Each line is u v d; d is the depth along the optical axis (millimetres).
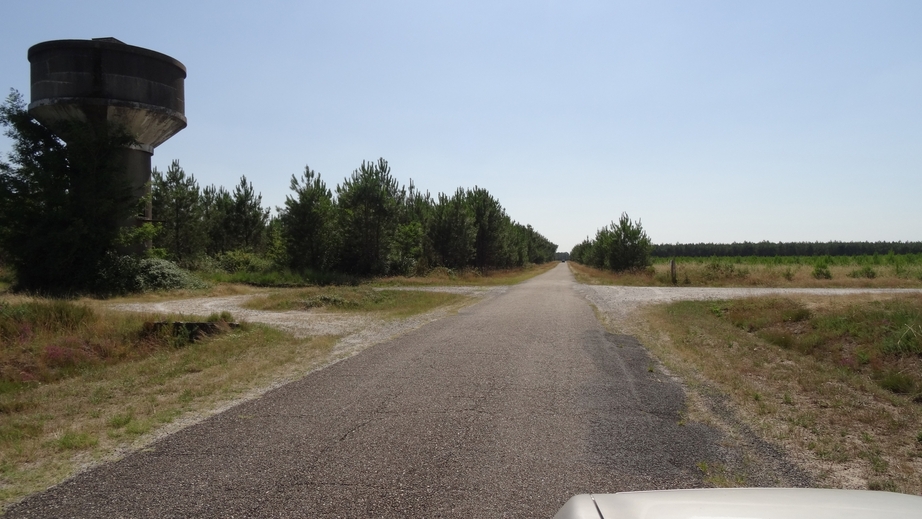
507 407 6250
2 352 10180
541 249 103250
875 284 27078
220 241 46844
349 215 37594
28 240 23297
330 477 4207
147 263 25625
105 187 24141
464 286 32250
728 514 1981
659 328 13133
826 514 1960
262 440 5121
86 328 12070
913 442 5258
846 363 9711
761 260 55188
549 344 10711
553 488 3986
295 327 13820
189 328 12227
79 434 5371
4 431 5648
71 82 24359
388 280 35469
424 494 3889
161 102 26109
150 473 4328
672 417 5898
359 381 7605
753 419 5828
